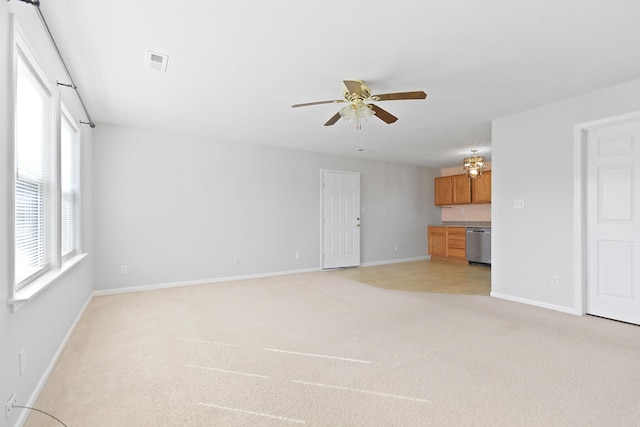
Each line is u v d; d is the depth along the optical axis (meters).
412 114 3.71
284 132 4.48
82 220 3.33
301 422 1.55
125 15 1.90
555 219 3.36
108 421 1.56
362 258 6.55
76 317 2.97
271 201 5.37
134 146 4.25
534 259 3.54
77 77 2.73
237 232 5.03
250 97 3.20
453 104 3.39
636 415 1.59
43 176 2.17
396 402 1.71
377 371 2.06
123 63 2.49
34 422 1.55
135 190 4.26
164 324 2.95
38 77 1.94
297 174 5.66
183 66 2.55
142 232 4.31
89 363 2.17
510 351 2.35
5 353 1.40
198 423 1.54
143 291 4.21
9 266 1.46
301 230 5.70
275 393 1.81
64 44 2.21
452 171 7.70
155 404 1.70
